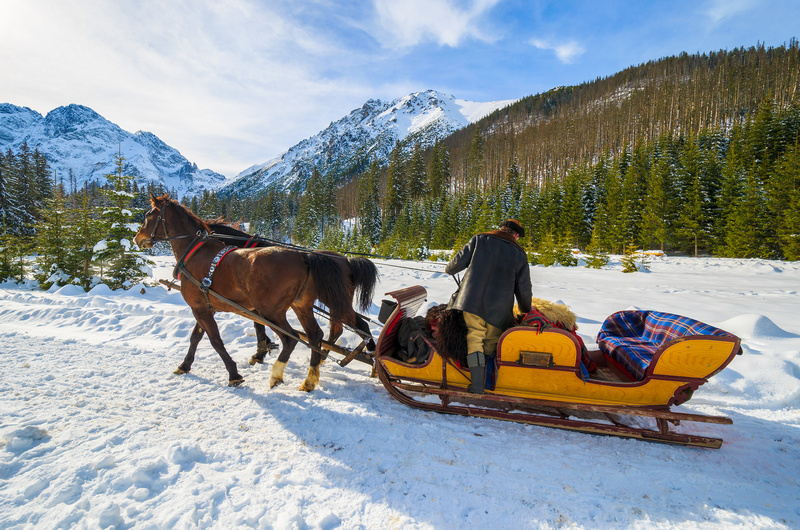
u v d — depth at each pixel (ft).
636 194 139.85
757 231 89.97
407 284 41.91
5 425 11.98
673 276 56.29
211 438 11.61
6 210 124.36
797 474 10.11
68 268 40.68
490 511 8.80
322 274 15.29
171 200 18.21
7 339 20.94
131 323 23.88
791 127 138.72
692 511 8.87
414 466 10.33
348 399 14.34
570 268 75.41
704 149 161.89
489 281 12.23
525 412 13.23
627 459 10.71
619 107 419.74
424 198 255.29
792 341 18.99
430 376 13.38
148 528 8.01
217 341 15.96
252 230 301.63
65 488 9.07
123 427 12.09
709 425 12.43
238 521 8.29
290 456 10.74
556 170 317.63
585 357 13.20
